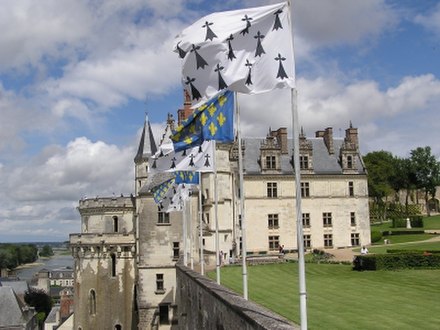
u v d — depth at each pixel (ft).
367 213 240.73
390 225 321.73
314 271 141.28
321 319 71.20
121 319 207.72
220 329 72.79
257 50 51.90
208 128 70.79
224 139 71.00
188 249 189.67
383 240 246.68
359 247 228.84
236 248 216.54
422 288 97.96
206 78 52.95
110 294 209.05
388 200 400.06
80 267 216.33
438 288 96.78
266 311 58.18
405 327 64.03
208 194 194.08
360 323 67.41
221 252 181.88
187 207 191.62
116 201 218.79
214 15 53.67
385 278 115.24
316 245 232.53
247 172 230.27
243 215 72.79
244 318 57.36
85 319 211.61
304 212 234.17
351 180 241.14
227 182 197.88
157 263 191.01
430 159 362.74
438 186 398.01
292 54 51.49
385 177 346.74
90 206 221.25
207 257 188.34
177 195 132.26
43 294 416.05
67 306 405.18
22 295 395.75
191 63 53.52
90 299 212.43
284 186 232.32
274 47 51.62
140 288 189.98
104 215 219.00
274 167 232.53
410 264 128.47
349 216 238.48
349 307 80.07
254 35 52.08
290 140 247.09
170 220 193.47
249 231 226.58
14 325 284.61
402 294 91.71
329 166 242.37
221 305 71.56
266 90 51.39
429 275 115.24
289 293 100.78
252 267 158.20
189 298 113.09
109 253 210.79
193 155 94.84
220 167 196.13
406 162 367.66
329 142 247.70
